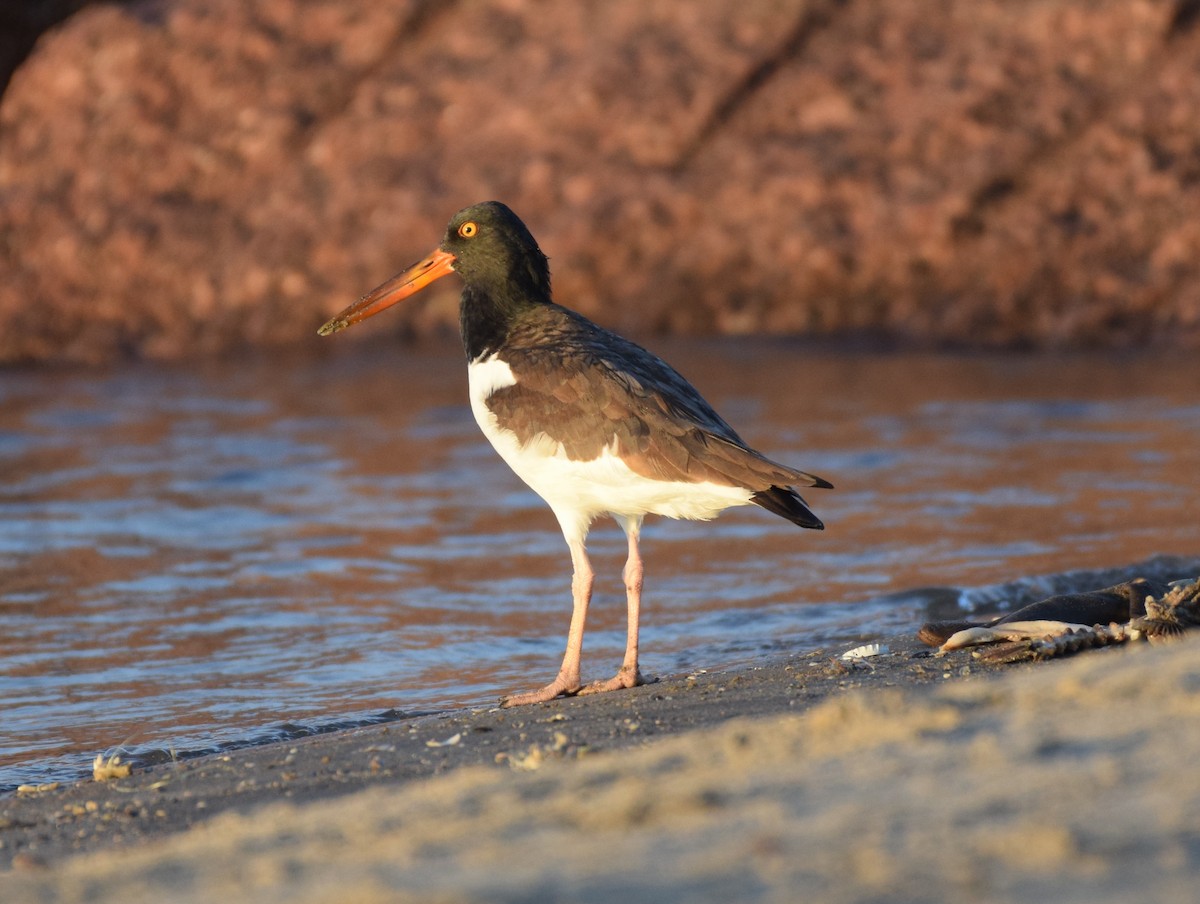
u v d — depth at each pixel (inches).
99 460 729.0
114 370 1042.1
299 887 168.9
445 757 281.9
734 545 544.7
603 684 352.5
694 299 1061.1
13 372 1047.6
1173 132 1068.5
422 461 716.0
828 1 1144.8
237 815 250.7
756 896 149.6
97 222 1151.0
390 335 1085.8
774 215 1064.8
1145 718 195.9
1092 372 916.6
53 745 344.5
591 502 355.6
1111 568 456.8
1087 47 1104.2
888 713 216.4
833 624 429.7
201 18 1211.9
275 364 1034.7
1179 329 997.8
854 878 151.7
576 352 358.6
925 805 171.3
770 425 772.0
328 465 709.9
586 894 153.7
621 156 1100.5
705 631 434.0
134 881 183.3
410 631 444.1
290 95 1180.5
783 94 1112.8
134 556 543.2
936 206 1047.0
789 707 300.4
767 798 180.5
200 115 1186.6
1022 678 240.8
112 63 1204.5
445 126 1148.5
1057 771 177.8
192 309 1119.6
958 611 435.2
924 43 1122.7
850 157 1077.8
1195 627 328.5
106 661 417.4
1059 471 650.2
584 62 1140.5
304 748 304.3
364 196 1121.4
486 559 535.2
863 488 629.6
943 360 968.9
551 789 202.1
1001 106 1085.8
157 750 334.0
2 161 1206.3
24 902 179.5
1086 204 1053.8
